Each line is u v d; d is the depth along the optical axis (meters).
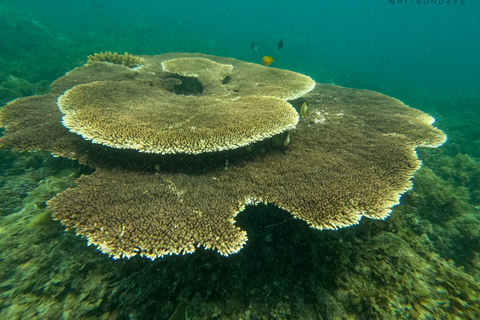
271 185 2.62
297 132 3.83
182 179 2.68
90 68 5.70
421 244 2.87
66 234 2.49
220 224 2.19
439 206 3.58
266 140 3.37
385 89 18.45
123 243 1.98
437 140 3.71
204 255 2.54
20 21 10.38
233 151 3.08
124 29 23.53
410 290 2.29
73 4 37.81
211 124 3.01
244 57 21.69
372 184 2.75
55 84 4.78
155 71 6.07
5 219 2.63
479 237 3.11
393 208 3.42
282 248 2.66
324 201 2.43
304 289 2.39
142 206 2.32
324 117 4.50
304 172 2.82
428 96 17.98
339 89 6.49
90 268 2.31
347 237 2.75
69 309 2.10
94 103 3.42
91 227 2.11
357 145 3.53
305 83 5.04
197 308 2.22
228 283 2.40
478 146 7.91
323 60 29.97
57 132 3.27
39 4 25.36
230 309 2.25
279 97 4.36
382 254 2.59
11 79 6.12
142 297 2.23
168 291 2.29
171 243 2.01
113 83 4.32
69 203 2.29
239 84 5.32
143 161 2.90
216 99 4.17
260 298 2.33
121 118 3.02
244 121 3.07
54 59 9.09
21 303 2.09
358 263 2.52
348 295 2.31
